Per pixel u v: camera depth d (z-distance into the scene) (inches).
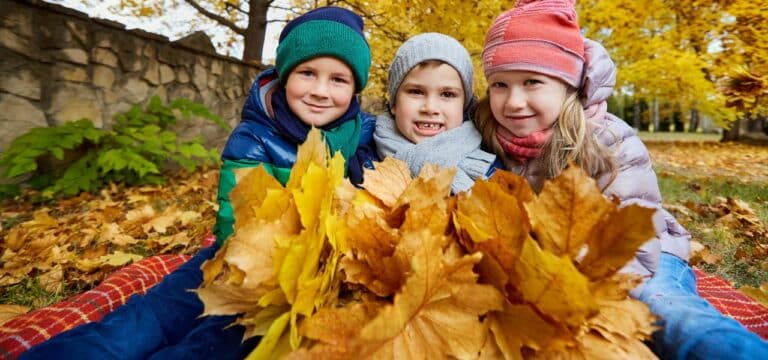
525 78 47.4
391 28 182.1
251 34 217.2
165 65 162.6
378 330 19.9
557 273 20.4
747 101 146.3
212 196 123.6
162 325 42.7
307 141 27.2
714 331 32.9
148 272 62.1
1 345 42.5
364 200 31.1
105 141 130.8
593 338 24.6
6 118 116.8
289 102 53.5
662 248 49.6
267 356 22.0
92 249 77.9
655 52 192.1
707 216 105.2
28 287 65.6
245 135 53.3
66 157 127.3
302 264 21.6
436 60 50.4
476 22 152.6
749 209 102.7
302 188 23.5
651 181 50.2
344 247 25.8
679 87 203.3
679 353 34.6
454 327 22.7
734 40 159.0
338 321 23.1
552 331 22.3
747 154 268.4
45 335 45.0
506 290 24.6
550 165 48.3
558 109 47.7
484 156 50.2
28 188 120.3
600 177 48.6
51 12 125.0
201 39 193.0
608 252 21.8
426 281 21.9
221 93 193.0
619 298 24.6
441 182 27.6
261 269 21.9
